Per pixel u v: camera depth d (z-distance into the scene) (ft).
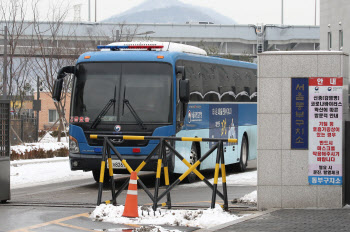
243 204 49.34
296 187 44.93
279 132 44.86
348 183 45.14
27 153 108.99
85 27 246.06
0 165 51.52
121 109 65.26
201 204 50.26
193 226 39.24
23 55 160.15
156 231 36.58
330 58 44.34
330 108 44.47
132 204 41.39
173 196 57.41
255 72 92.22
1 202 52.08
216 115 77.87
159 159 44.68
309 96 44.52
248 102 88.74
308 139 44.70
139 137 45.01
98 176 71.05
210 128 75.87
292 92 44.62
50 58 157.17
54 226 39.29
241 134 85.97
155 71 65.77
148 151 64.18
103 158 45.60
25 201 53.31
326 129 44.52
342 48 150.61
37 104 156.46
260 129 44.98
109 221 40.70
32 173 81.15
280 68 44.70
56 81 66.95
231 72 83.30
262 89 44.86
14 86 173.99
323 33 159.02
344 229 36.42
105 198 56.13
